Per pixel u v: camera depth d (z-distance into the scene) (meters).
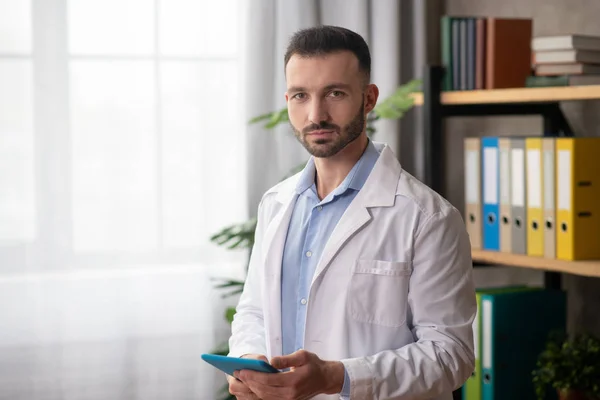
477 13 3.48
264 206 1.86
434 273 1.60
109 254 3.20
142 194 3.22
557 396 2.90
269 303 1.72
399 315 1.62
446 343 1.58
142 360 3.26
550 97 2.59
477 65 2.89
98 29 3.14
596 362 2.55
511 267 3.37
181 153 3.25
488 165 2.86
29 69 3.07
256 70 3.26
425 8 3.51
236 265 3.33
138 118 3.20
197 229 3.29
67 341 3.17
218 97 3.27
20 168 3.08
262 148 3.30
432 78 2.96
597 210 2.61
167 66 3.21
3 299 3.09
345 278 1.63
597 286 2.98
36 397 3.14
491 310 2.79
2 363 3.10
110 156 3.17
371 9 3.45
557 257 2.64
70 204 3.14
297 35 1.62
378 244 1.63
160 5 3.19
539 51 2.75
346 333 1.62
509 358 2.82
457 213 1.66
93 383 3.21
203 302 3.31
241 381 1.60
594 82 2.67
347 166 1.69
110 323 3.21
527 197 2.73
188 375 3.31
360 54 1.60
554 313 2.92
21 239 3.09
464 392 2.90
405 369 1.54
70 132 3.13
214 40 3.25
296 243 1.73
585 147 2.58
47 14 3.08
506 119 3.36
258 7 3.25
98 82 3.15
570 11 3.05
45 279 3.12
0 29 3.04
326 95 1.58
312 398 1.67
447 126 3.62
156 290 3.26
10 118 3.06
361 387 1.52
